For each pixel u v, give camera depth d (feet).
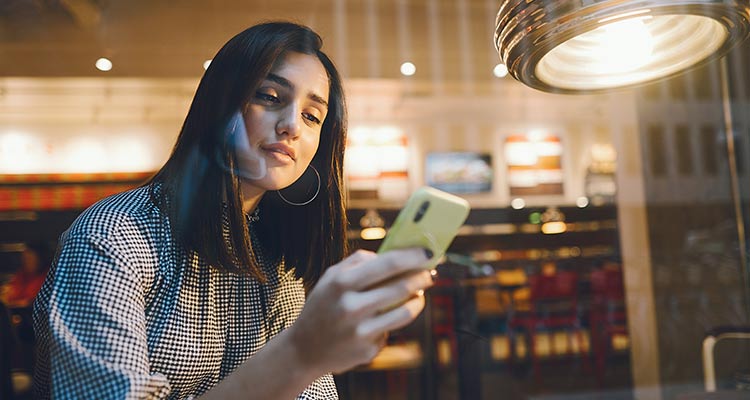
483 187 14.10
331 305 1.51
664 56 2.83
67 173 10.58
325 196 2.64
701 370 8.02
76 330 1.80
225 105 2.29
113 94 10.14
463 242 12.25
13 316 4.42
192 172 2.27
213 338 2.25
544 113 13.53
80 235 1.98
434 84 11.75
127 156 10.60
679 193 8.54
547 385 9.29
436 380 6.62
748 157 7.23
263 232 2.59
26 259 7.23
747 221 7.49
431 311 6.75
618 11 2.30
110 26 8.52
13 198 10.50
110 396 1.68
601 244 11.44
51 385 1.84
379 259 1.53
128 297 1.92
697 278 8.23
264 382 1.62
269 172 2.34
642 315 9.39
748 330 7.06
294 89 2.34
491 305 9.53
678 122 8.18
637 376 9.31
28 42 8.69
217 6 6.08
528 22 2.45
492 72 11.43
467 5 8.90
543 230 12.51
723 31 2.57
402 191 12.97
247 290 2.41
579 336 10.21
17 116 10.73
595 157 13.35
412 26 9.53
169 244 2.14
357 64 10.84
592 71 2.96
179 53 8.04
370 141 12.71
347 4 8.72
